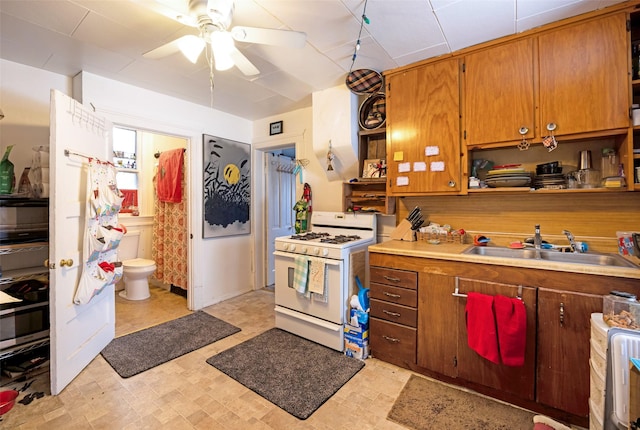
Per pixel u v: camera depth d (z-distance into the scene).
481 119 2.18
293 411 1.77
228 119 3.71
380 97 2.79
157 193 4.16
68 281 1.99
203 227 3.44
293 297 2.75
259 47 2.13
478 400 1.87
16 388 1.97
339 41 2.09
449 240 2.48
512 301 1.75
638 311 1.24
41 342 2.11
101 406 1.80
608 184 1.82
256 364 2.27
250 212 4.05
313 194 3.46
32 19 1.82
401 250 2.19
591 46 1.82
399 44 2.14
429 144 2.39
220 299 3.67
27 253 2.38
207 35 1.60
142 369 2.19
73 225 2.05
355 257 2.59
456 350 1.98
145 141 4.36
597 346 1.29
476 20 1.86
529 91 2.01
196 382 2.05
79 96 2.53
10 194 2.14
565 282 1.65
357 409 1.79
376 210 2.88
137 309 3.43
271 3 1.68
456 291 1.97
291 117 3.63
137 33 1.98
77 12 1.75
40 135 2.47
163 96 3.04
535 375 1.73
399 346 2.21
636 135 1.90
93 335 2.32
